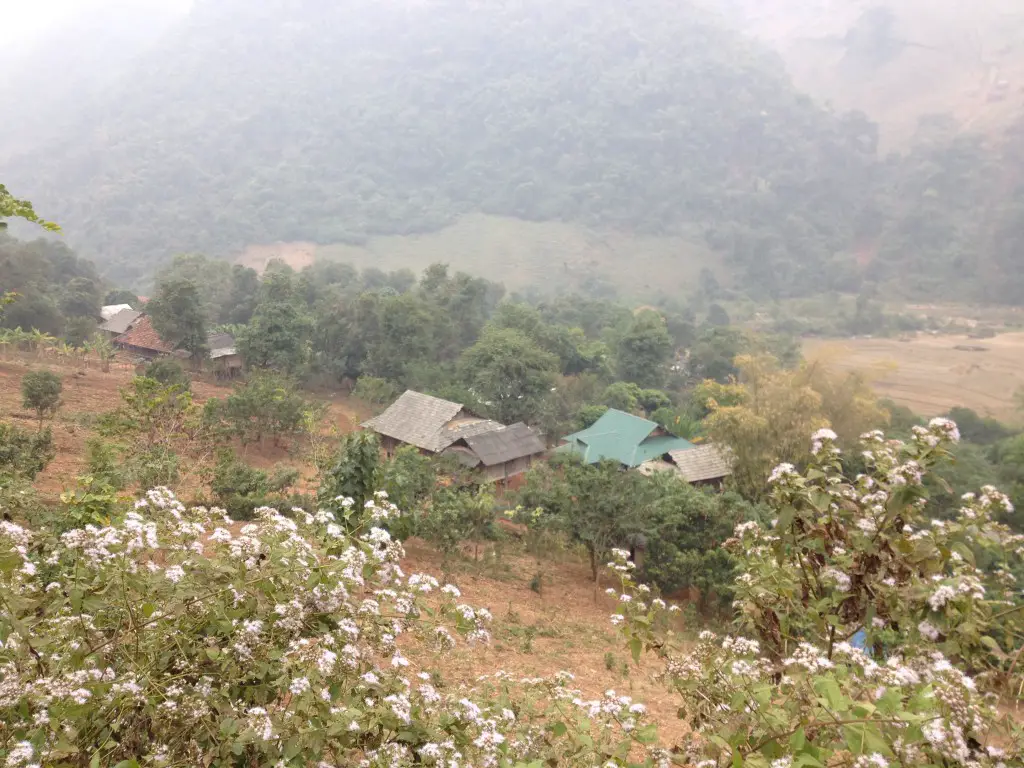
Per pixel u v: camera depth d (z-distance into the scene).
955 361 73.62
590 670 11.68
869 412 33.16
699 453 33.62
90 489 9.28
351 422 44.22
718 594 17.66
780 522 4.70
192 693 3.75
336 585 4.24
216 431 26.03
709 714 3.98
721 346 72.44
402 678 4.12
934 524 4.65
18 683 3.48
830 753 3.45
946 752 3.18
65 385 34.00
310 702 3.52
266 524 4.54
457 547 18.62
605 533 18.95
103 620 4.07
